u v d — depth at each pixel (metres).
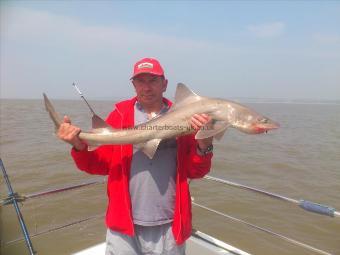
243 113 1.47
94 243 3.40
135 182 1.35
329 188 5.02
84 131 1.37
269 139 10.34
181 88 1.45
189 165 1.38
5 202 1.60
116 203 1.36
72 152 1.38
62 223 3.76
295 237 3.53
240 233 3.61
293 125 15.51
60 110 24.88
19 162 6.45
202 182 5.13
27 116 18.42
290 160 6.88
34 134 10.41
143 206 1.35
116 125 1.47
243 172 5.87
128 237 1.37
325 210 1.38
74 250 3.26
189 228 1.40
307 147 8.76
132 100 1.48
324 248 3.31
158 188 1.35
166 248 1.38
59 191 1.74
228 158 6.99
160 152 1.38
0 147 8.09
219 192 4.71
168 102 1.54
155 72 1.35
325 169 6.16
